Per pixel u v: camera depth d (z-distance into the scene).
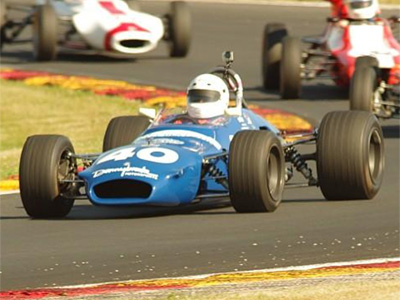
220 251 37.84
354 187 45.62
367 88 65.62
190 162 42.72
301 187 50.47
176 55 104.75
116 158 43.00
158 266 36.03
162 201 41.81
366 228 41.03
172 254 37.66
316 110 77.94
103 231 42.03
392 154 59.47
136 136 48.16
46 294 31.81
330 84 90.38
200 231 41.16
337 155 45.31
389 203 45.84
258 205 43.47
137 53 100.56
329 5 137.50
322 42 83.88
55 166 44.38
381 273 32.97
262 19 127.62
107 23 99.94
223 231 41.03
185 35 103.94
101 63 102.81
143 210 46.22
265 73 87.12
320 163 45.69
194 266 35.84
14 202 49.56
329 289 30.55
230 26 123.00
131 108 81.44
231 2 140.25
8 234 42.38
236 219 43.06
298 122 71.94
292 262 35.94
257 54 106.44
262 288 31.12
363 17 81.44
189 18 104.25
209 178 43.88
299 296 29.92
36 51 104.56
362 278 32.09
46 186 44.09
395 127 69.19
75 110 82.38
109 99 85.31
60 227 43.25
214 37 116.06
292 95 82.56
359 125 45.44
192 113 46.47
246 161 42.91
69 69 100.06
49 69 100.44
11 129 77.19
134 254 37.88
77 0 103.25
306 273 33.44
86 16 101.00
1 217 46.09
